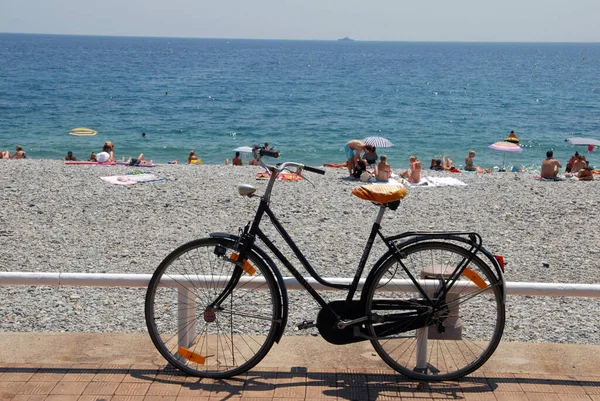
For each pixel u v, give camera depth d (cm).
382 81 10306
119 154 3528
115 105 5953
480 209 1462
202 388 396
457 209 1460
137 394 387
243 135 4312
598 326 738
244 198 1504
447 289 411
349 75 11862
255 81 9712
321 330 410
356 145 1822
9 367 418
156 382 403
